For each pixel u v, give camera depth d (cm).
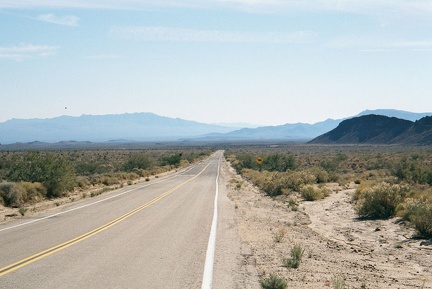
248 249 1340
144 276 988
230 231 1683
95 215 2119
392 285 1020
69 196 3244
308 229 1994
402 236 1777
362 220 2252
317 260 1284
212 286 919
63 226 1759
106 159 10706
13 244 1366
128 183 4512
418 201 2095
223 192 3562
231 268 1085
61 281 935
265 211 2541
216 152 18900
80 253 1234
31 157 3362
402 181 3662
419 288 1002
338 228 2080
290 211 2605
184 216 2094
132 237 1507
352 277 1085
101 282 931
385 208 2319
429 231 1723
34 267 1063
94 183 4344
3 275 984
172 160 8844
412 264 1302
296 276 1052
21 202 2670
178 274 1012
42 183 3102
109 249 1295
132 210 2323
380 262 1323
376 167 6794
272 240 1578
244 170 6581
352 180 4738
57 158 3544
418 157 7956
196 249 1313
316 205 2955
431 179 3800
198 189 3828
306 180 4016
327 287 959
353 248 1565
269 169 6756
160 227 1742
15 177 3225
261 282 925
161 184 4462
